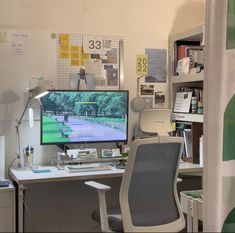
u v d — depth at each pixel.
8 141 3.26
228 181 1.57
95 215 2.64
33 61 3.31
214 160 1.55
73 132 3.25
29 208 3.35
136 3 3.61
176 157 2.47
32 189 3.36
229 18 1.54
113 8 3.54
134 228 2.31
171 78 3.67
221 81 1.55
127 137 3.43
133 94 3.62
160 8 3.69
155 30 3.68
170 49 3.70
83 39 3.45
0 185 2.78
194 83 3.64
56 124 3.20
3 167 3.10
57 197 3.43
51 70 3.36
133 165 2.31
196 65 3.35
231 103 1.56
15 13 3.26
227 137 1.56
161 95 3.70
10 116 3.26
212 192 1.55
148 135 3.13
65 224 3.46
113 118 3.37
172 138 2.38
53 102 3.18
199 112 3.26
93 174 2.84
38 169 3.09
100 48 3.51
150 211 2.39
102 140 3.34
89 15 3.47
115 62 3.56
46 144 3.18
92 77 3.48
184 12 3.76
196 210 2.51
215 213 1.55
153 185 2.41
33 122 3.31
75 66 3.43
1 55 3.23
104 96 3.33
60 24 3.39
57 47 3.38
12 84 3.26
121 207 2.30
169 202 2.48
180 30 3.75
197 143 3.33
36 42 3.32
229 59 1.56
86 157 3.27
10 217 2.74
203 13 3.82
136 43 3.62
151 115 2.45
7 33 3.24
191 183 3.64
